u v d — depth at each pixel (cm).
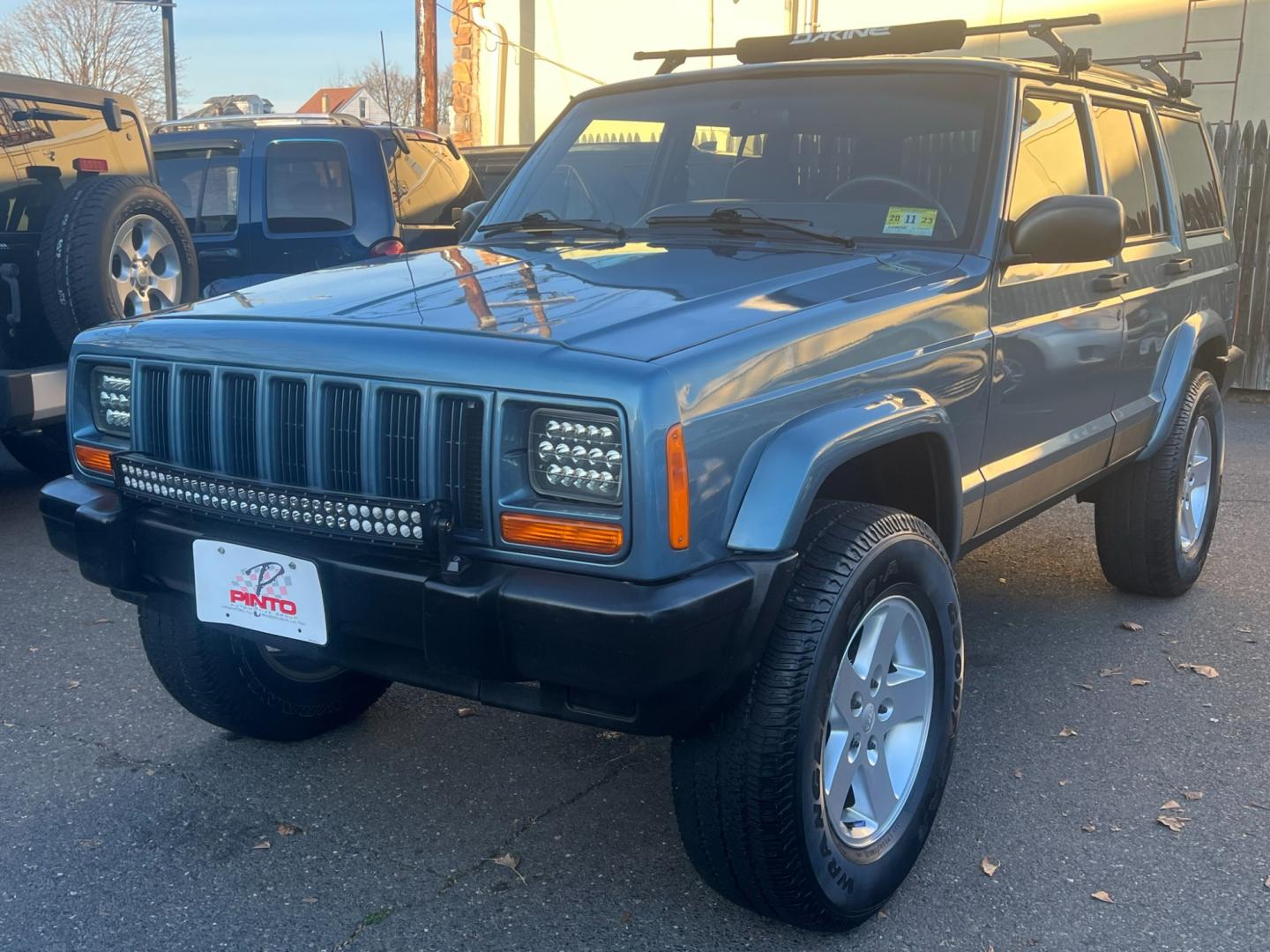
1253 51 1060
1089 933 268
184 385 271
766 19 1236
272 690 340
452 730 370
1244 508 638
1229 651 436
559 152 400
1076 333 374
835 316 268
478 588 227
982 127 346
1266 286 997
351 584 241
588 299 268
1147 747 359
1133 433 432
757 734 239
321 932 265
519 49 1375
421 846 302
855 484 314
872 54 410
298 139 727
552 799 327
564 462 226
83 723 371
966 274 320
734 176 364
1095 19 378
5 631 450
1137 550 470
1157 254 448
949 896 283
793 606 246
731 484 236
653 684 220
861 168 349
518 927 268
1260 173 979
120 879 285
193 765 343
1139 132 455
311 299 281
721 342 239
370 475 243
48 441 664
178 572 272
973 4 1148
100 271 536
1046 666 421
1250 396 1016
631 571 221
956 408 311
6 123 552
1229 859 298
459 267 312
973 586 511
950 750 294
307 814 317
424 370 236
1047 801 327
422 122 1569
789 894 251
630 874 290
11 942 259
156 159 741
